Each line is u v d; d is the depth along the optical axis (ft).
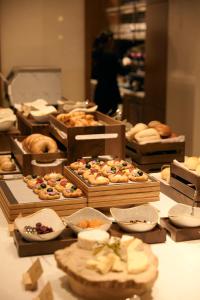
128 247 5.86
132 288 5.31
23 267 6.40
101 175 8.14
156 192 8.11
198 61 16.22
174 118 17.85
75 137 9.33
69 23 17.47
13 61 17.20
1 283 6.00
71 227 6.90
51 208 7.63
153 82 18.65
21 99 15.76
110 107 17.33
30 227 6.91
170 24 17.57
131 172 8.34
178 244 7.11
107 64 17.11
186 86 16.99
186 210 7.63
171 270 6.37
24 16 17.03
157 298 5.71
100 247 5.73
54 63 17.57
